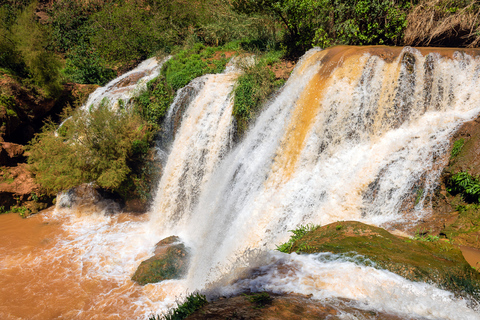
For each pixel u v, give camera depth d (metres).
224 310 4.03
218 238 9.18
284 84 11.62
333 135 9.00
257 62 13.86
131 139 12.86
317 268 4.96
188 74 14.85
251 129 11.60
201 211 11.01
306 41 14.18
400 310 3.86
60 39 25.38
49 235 11.64
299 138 9.53
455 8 10.70
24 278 8.98
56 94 17.92
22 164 14.47
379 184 7.47
